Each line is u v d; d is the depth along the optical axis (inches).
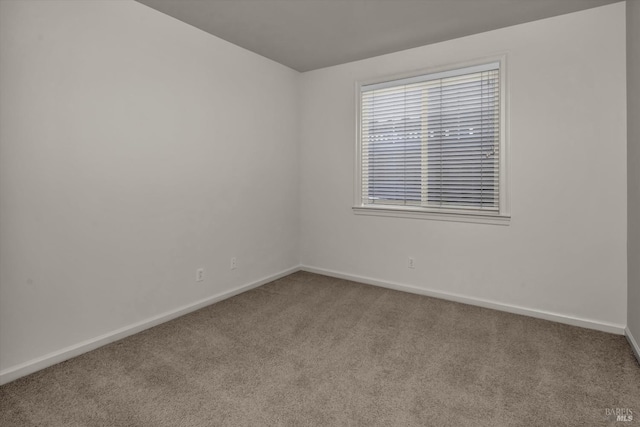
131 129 101.7
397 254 145.4
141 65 103.4
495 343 98.5
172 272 115.5
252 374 82.8
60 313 88.4
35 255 83.5
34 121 81.9
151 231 108.6
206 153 124.7
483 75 123.3
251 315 118.9
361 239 154.6
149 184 107.3
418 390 76.5
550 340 100.1
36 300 84.0
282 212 161.6
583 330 106.9
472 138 126.7
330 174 161.5
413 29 119.2
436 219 135.0
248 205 143.5
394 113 143.4
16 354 81.0
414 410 69.9
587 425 65.2
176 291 117.1
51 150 85.1
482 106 124.0
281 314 119.9
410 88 139.0
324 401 72.8
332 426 65.4
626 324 103.7
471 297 129.2
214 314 119.7
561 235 112.2
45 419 67.0
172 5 103.3
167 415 68.2
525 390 76.2
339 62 152.9
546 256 114.9
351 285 151.3
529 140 115.2
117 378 80.8
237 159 137.3
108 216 97.5
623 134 102.0
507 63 117.3
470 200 128.7
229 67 131.8
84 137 91.3
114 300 99.9
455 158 130.6
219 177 130.3
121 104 99.0
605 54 103.3
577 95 107.5
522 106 115.7
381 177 148.6
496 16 109.6
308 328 108.7
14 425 65.4
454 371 84.1
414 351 94.0
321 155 163.6
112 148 97.4
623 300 104.2
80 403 71.8
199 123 121.6
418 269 140.5
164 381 79.7
